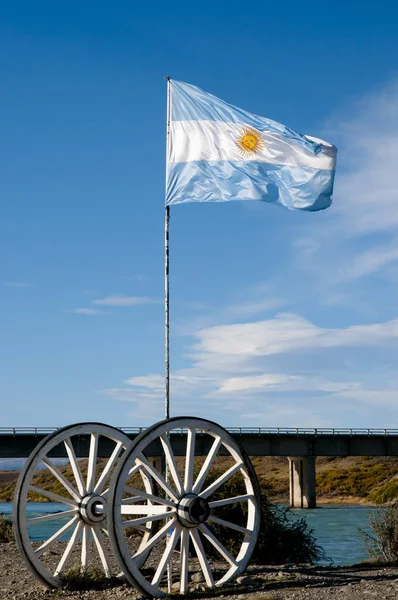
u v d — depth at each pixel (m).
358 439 78.31
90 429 18.88
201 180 19.94
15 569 21.58
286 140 19.77
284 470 112.94
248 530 18.05
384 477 94.19
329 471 105.38
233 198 19.72
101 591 17.28
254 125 19.94
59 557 24.06
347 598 15.50
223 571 20.56
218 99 20.22
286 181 19.75
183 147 20.14
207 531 17.52
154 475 16.98
